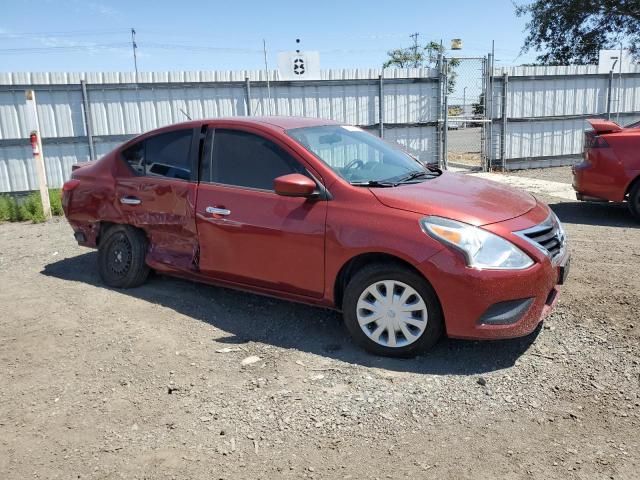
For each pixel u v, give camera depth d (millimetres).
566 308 4660
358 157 4738
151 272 5871
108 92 12344
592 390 3477
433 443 3021
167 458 2971
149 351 4211
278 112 13453
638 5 23672
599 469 2771
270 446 3045
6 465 2949
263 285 4543
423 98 14367
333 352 4137
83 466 2930
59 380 3822
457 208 3875
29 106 9695
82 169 5969
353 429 3170
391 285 3912
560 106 15258
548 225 4070
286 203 4336
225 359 4062
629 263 5855
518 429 3121
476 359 3930
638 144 7730
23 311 5082
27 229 9172
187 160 5016
